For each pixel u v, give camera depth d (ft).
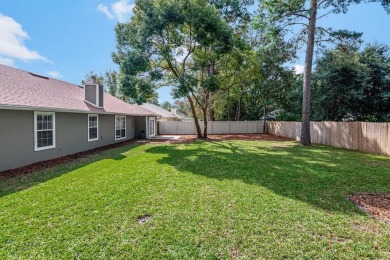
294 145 42.98
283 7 38.04
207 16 42.04
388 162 26.00
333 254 8.82
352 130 36.99
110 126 46.83
